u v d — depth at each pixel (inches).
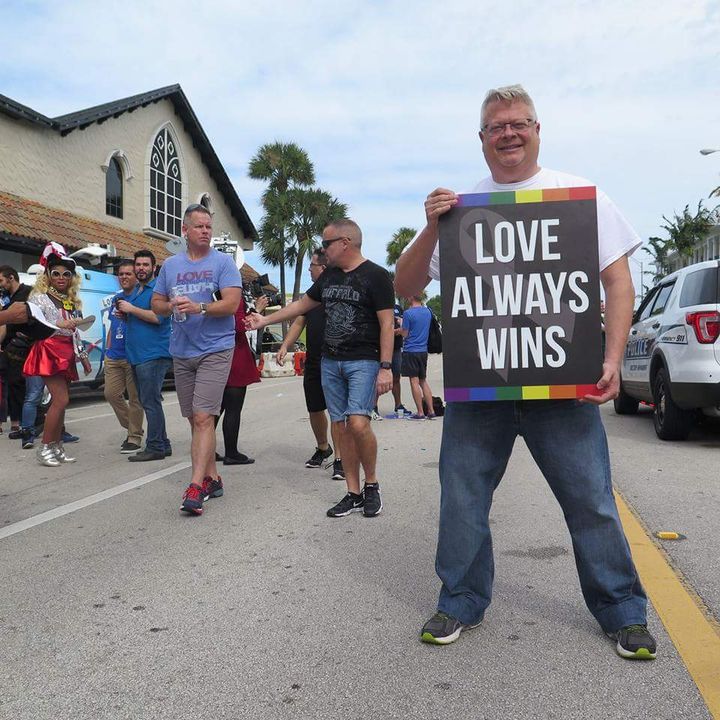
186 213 213.8
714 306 278.5
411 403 491.2
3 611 132.4
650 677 102.3
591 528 111.1
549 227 109.0
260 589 140.6
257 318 212.5
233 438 275.7
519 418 112.5
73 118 800.3
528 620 123.0
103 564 158.6
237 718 94.4
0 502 221.0
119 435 363.9
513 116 110.0
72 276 282.5
